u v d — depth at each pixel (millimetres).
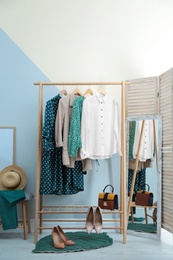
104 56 3773
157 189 3227
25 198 3146
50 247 2770
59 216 3602
